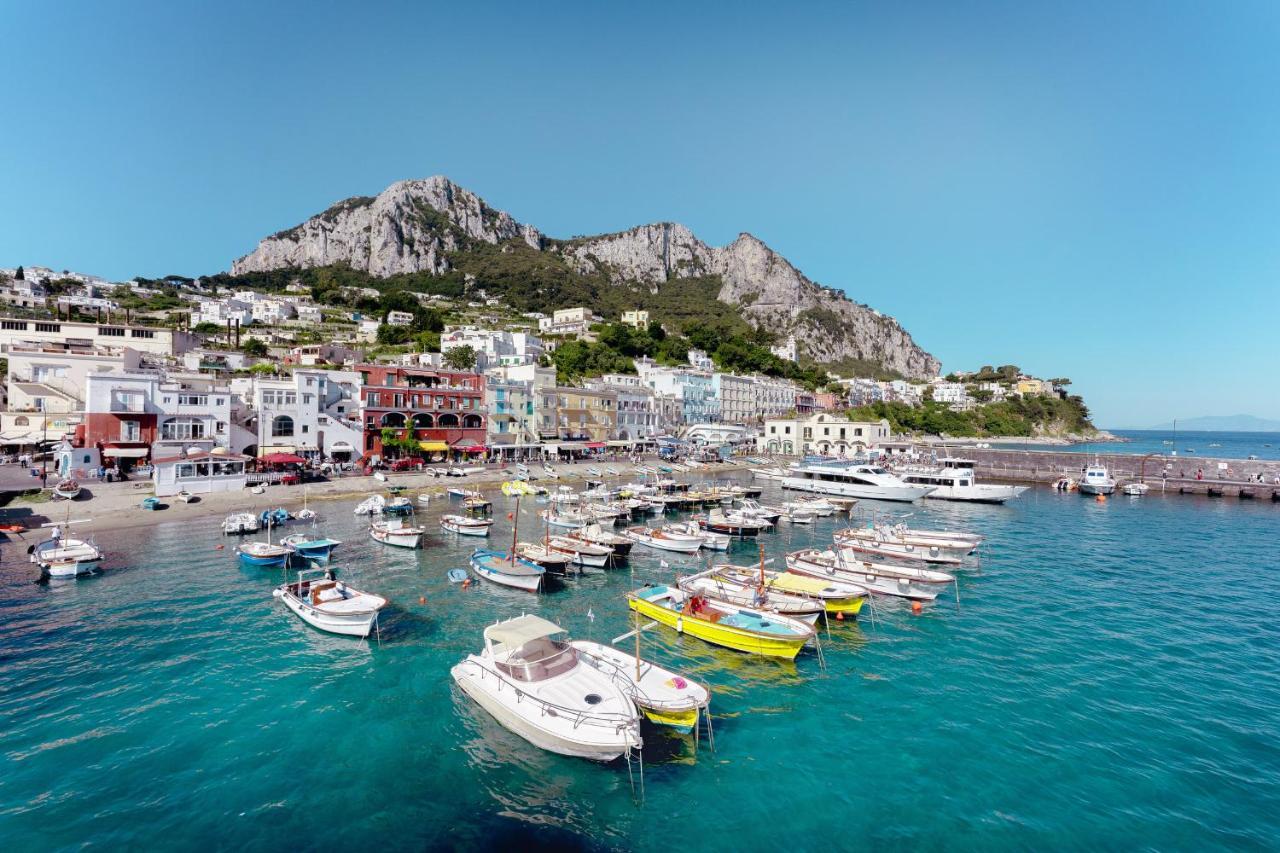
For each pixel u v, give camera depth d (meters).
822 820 19.67
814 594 36.88
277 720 25.08
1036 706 26.83
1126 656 32.09
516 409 109.88
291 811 19.81
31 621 34.53
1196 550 56.50
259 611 36.69
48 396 76.44
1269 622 37.09
